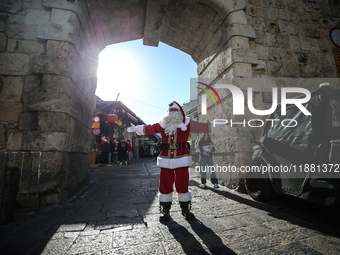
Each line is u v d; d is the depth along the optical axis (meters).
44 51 3.66
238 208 2.98
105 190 4.45
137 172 7.82
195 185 4.93
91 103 5.54
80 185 4.62
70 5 3.78
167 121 2.57
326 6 5.66
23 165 3.26
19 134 3.35
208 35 5.80
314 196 2.21
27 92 3.51
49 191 3.27
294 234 2.02
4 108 3.42
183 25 5.89
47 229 2.25
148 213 2.79
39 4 3.77
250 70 4.55
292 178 2.57
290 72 4.94
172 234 2.08
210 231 2.14
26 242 1.92
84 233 2.13
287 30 5.20
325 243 1.81
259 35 4.97
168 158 2.50
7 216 2.43
